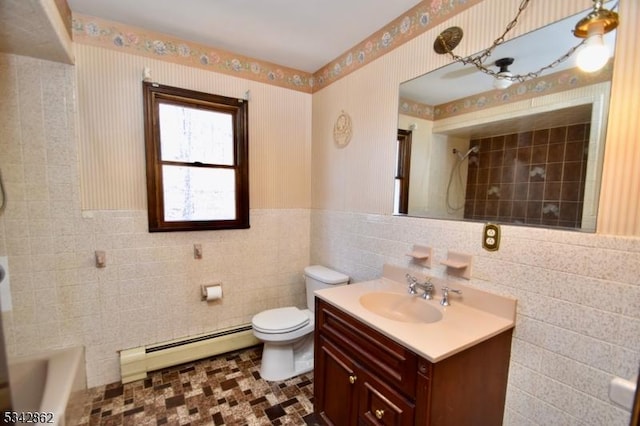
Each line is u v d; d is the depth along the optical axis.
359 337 1.35
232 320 2.43
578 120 1.08
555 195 1.15
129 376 2.00
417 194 1.70
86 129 1.83
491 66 1.34
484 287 1.38
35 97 1.69
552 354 1.16
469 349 1.11
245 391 1.95
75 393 1.65
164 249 2.12
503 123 1.32
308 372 2.17
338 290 1.69
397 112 1.80
